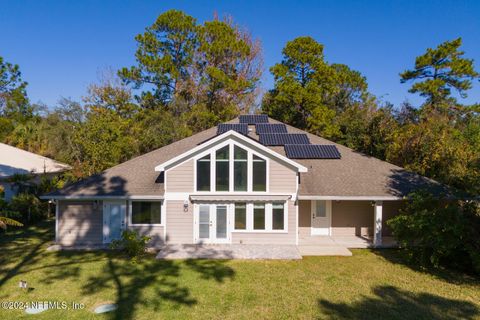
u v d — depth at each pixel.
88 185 20.84
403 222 16.89
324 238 22.08
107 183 21.05
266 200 19.98
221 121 41.91
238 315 11.45
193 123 41.19
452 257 16.59
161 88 44.94
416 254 17.25
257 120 29.08
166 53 44.00
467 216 16.05
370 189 20.72
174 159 19.86
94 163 30.80
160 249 19.48
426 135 26.97
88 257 18.06
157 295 13.04
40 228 25.16
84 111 46.56
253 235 20.38
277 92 42.06
